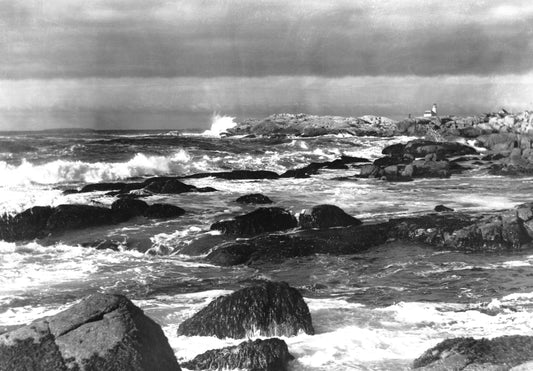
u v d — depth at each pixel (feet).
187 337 31.04
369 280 43.62
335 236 53.42
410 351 28.73
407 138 196.03
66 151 118.11
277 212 58.75
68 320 23.38
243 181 94.12
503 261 48.55
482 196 79.92
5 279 43.55
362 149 160.56
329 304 36.96
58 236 56.70
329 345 29.37
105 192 78.54
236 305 31.48
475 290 40.50
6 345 22.71
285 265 48.01
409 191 84.89
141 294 40.29
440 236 53.72
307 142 165.99
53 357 22.34
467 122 199.11
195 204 71.56
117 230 58.03
